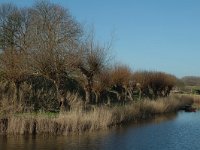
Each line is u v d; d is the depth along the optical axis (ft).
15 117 100.07
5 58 122.93
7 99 110.11
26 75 123.85
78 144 90.68
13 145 86.63
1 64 125.59
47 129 100.37
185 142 98.94
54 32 123.44
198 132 116.88
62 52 118.62
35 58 116.88
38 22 134.92
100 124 113.70
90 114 113.09
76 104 120.37
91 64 140.26
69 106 120.26
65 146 87.86
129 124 131.13
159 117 161.68
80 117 107.86
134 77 223.10
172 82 269.64
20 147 85.05
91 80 143.84
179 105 214.48
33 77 138.92
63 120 103.09
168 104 190.80
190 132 116.88
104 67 146.30
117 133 108.47
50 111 118.32
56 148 85.56
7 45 176.35
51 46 117.60
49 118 103.19
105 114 118.21
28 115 105.09
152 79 237.25
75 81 156.97
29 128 99.14
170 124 136.46
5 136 95.76
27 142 90.22
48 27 124.77
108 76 156.15
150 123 137.18
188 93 326.44
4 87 125.59
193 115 176.96
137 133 110.73
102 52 172.45
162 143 96.84
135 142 96.58
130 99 195.93
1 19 185.16
